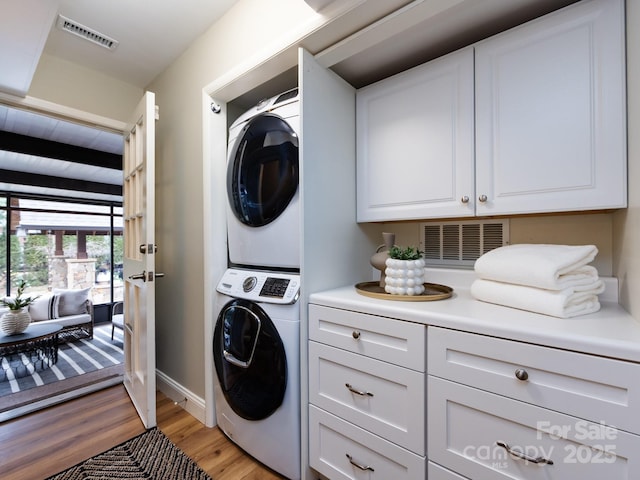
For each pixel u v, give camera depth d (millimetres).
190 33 1778
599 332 729
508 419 796
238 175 1642
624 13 896
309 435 1267
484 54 1148
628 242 908
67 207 5426
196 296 1848
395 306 1035
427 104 1298
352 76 1555
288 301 1287
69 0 1506
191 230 1882
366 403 1085
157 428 1724
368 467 1078
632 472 644
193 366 1880
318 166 1323
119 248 5992
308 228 1277
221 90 1666
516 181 1084
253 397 1396
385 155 1438
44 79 1921
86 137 3342
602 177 932
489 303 1064
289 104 1413
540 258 939
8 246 4832
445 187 1252
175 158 2023
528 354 766
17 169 4258
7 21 1255
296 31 1229
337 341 1165
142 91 2357
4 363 3061
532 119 1050
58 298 4145
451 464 894
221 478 1342
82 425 1765
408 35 1230
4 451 1537
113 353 3434
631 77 860
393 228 1697
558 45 1001
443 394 907
